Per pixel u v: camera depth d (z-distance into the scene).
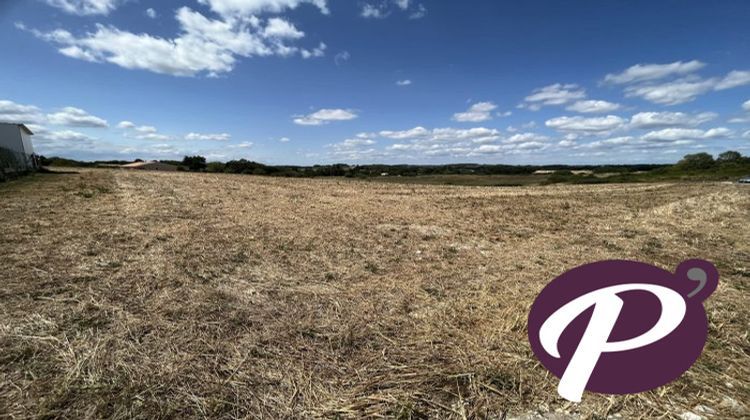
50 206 7.60
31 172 19.70
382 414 1.73
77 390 1.81
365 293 3.25
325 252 4.65
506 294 3.24
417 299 3.13
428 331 2.54
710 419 1.71
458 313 2.83
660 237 5.76
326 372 2.04
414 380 1.97
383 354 2.23
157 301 2.90
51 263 3.77
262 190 13.82
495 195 14.57
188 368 2.02
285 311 2.82
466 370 2.06
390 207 9.80
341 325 2.60
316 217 7.51
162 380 1.90
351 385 1.93
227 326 2.53
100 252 4.24
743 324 2.61
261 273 3.73
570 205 10.77
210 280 3.45
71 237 4.91
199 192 11.80
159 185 14.05
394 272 3.89
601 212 9.05
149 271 3.61
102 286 3.18
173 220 6.44
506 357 2.20
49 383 1.85
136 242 4.76
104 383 1.86
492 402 1.81
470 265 4.18
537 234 6.07
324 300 3.06
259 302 2.97
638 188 19.61
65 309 2.70
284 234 5.64
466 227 6.72
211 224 6.20
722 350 2.27
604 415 1.73
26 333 2.33
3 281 3.21
